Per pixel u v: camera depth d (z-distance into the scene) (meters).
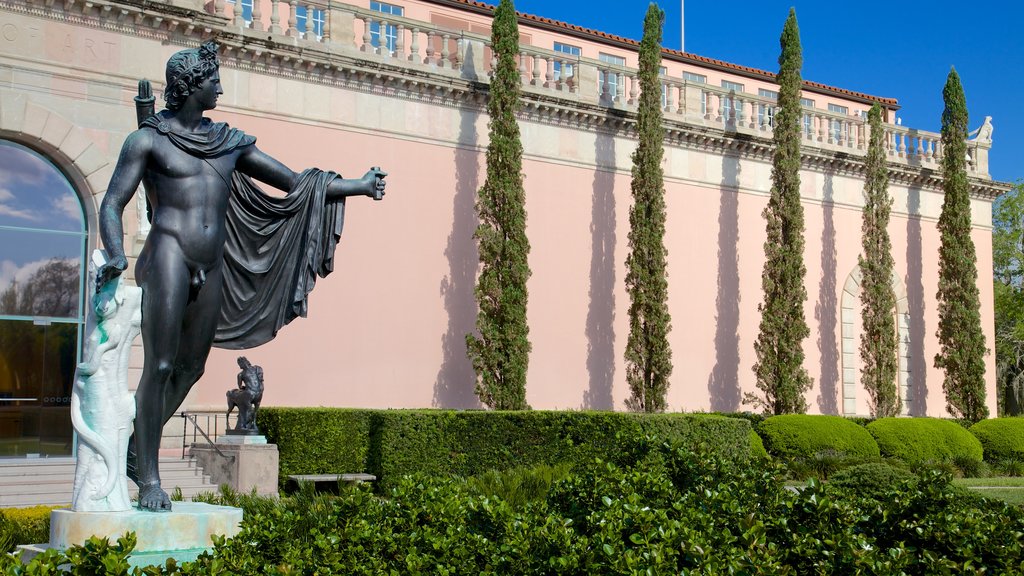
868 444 27.73
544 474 11.62
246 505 10.54
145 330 6.68
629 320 29.16
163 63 21.83
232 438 18.97
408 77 25.64
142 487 6.73
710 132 31.06
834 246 33.66
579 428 21.70
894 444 28.53
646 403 27.06
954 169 34.25
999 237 54.00
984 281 37.22
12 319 20.36
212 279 6.91
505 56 25.94
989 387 36.88
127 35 21.45
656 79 28.00
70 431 20.86
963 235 34.00
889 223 34.91
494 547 7.02
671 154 30.80
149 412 6.72
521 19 33.75
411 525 7.27
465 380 26.12
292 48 23.91
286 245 7.35
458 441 21.27
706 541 6.68
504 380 24.88
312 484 10.61
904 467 26.11
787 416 27.59
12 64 20.17
